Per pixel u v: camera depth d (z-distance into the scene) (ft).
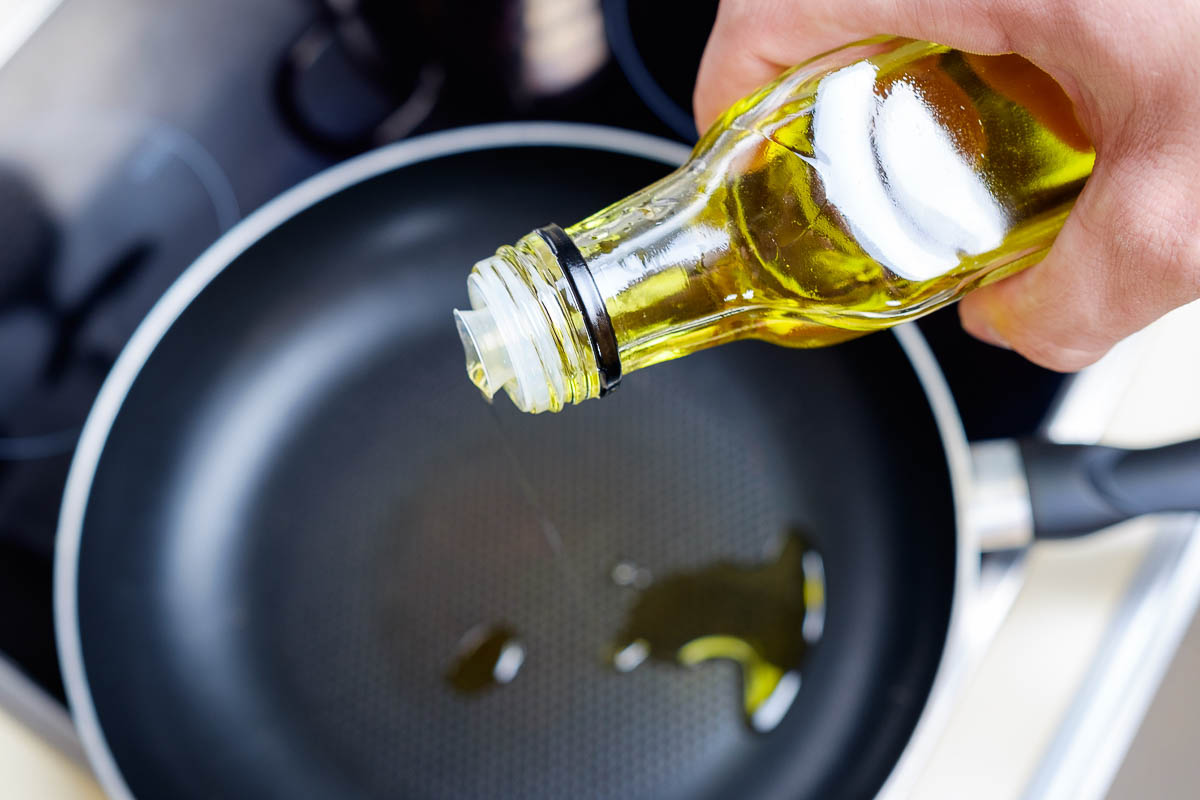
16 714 1.18
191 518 1.28
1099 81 0.87
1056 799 1.13
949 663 1.10
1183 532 1.17
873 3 0.92
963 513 1.13
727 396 1.30
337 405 1.31
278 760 1.22
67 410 1.26
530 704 1.23
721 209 0.96
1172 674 1.19
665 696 1.23
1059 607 1.18
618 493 1.28
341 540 1.28
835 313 0.97
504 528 1.27
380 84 1.32
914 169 0.92
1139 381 1.23
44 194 1.27
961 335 1.26
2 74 1.27
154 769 1.21
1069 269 0.94
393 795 1.21
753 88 1.05
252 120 1.30
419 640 1.25
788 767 1.20
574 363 0.92
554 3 1.22
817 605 1.25
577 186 1.29
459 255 1.33
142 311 1.29
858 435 1.27
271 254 1.27
